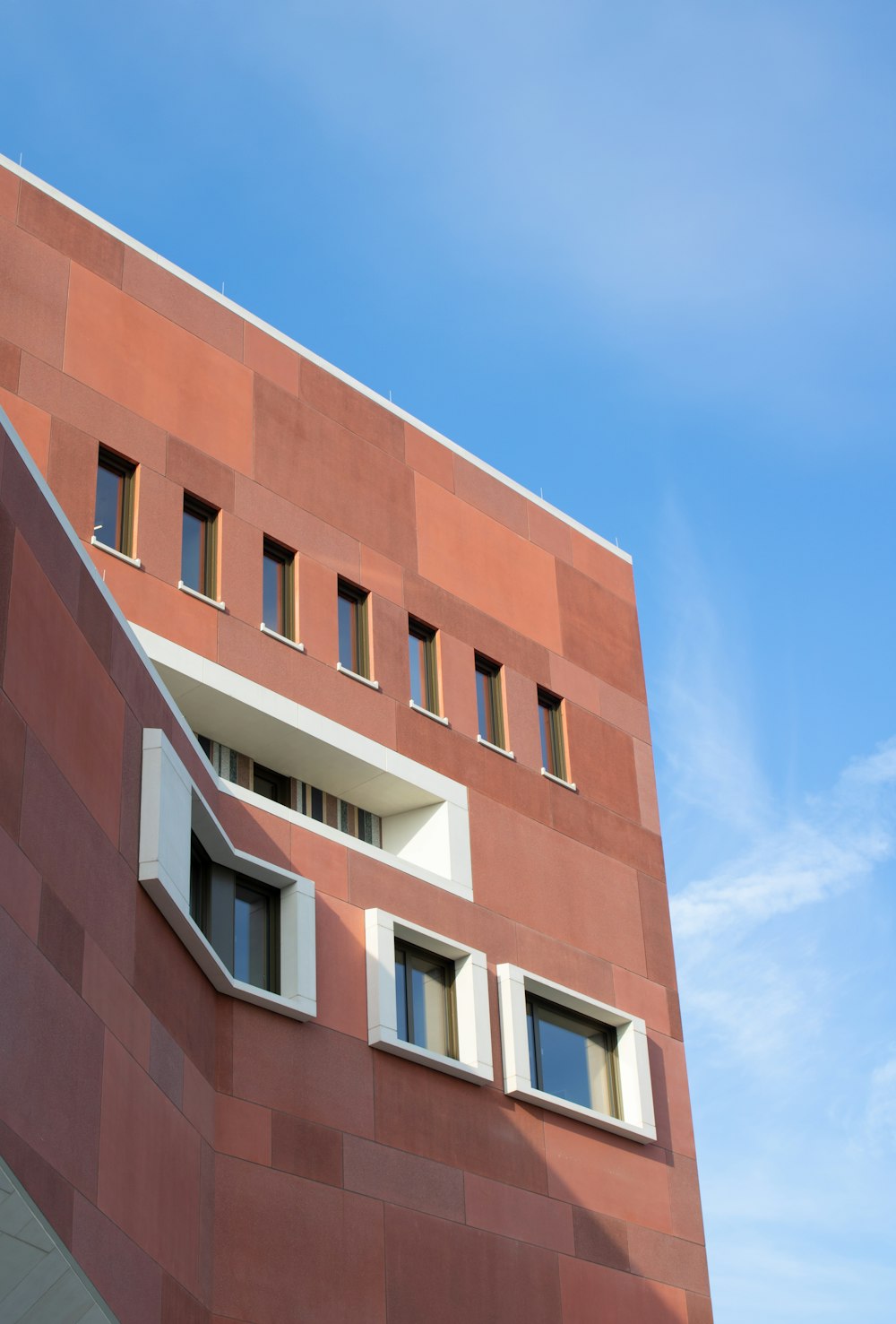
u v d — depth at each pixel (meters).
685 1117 33.50
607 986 33.47
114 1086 21.50
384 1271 26.48
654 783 37.53
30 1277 17.97
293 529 32.34
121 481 30.17
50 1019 20.00
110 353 30.77
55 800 21.08
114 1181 21.05
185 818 24.98
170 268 32.66
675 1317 30.81
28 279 30.11
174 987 24.33
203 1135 24.66
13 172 30.84
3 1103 18.55
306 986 27.44
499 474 37.66
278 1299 24.84
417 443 36.00
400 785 31.97
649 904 35.53
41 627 21.39
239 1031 26.34
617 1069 32.88
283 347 34.09
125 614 28.73
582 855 34.62
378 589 33.41
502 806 33.53
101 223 31.86
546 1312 28.64
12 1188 17.33
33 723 20.75
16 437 21.45
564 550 38.34
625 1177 31.50
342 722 31.33
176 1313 22.44
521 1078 30.16
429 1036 29.70
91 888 21.84
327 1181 26.41
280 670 30.72
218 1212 24.70
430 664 34.00
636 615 39.59
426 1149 28.20
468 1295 27.53
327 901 28.83
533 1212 29.41
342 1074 27.52
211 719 29.98
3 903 19.20
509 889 32.62
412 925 29.62
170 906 23.95
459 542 35.75
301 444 33.38
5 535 20.64
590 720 36.75
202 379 32.12
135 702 24.50
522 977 31.19
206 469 31.33
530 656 36.06
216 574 30.72
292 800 31.53
